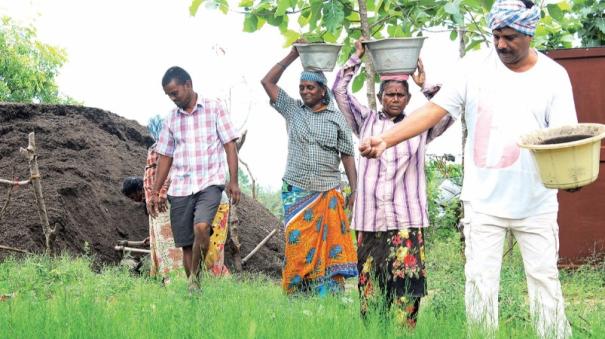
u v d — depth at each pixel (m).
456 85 5.56
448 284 6.74
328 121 8.41
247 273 11.37
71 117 13.84
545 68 5.45
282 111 8.61
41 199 9.96
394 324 5.73
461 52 10.26
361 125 6.72
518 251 11.03
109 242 11.50
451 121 6.34
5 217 10.61
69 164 12.16
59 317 5.75
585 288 8.78
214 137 8.51
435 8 9.21
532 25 5.25
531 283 5.61
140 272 10.73
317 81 8.34
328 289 8.23
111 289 8.10
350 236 8.54
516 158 5.43
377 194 6.34
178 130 8.53
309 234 8.32
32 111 13.52
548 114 5.45
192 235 8.45
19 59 25.62
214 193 8.39
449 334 5.39
